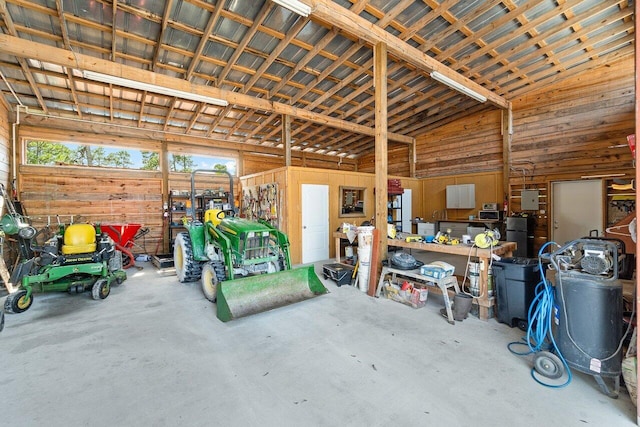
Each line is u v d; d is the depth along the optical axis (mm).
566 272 2240
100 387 2100
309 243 6977
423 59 5062
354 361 2449
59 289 4039
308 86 6051
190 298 4195
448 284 3467
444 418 1786
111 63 4480
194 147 8258
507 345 2719
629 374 1881
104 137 7035
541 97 6875
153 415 1819
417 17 4422
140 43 4480
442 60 5461
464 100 7387
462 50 5324
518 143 7270
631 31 5109
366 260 4434
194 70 5285
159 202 7691
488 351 2609
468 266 3625
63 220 6578
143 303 3973
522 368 2336
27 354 2566
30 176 6277
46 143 6699
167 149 7797
